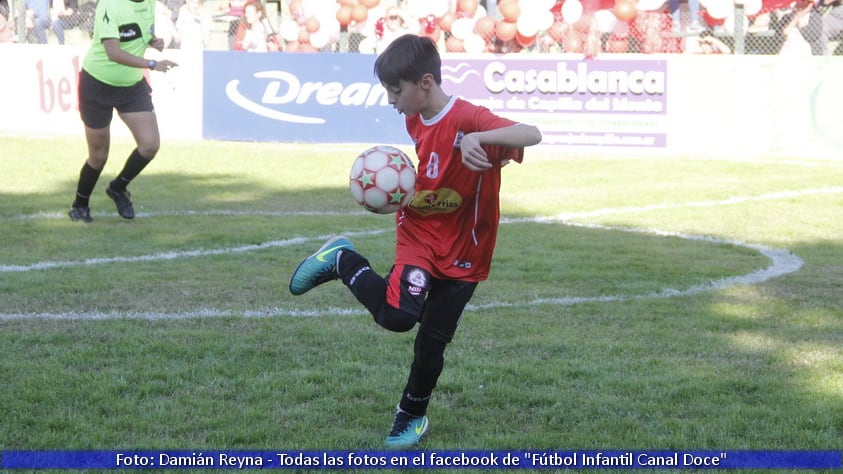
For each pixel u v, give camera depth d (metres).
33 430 12.05
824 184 36.53
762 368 15.05
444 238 11.46
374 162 11.41
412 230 11.59
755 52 46.88
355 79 46.97
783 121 44.38
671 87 44.94
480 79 46.66
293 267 22.02
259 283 20.36
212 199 31.56
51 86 48.50
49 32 50.91
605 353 15.77
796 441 12.02
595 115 45.62
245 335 16.44
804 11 45.03
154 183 34.44
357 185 11.45
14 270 21.03
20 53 48.78
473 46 46.91
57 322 17.00
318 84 47.22
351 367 14.71
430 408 13.17
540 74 45.91
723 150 45.00
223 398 13.39
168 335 16.28
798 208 31.41
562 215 29.77
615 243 25.52
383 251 23.95
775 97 44.28
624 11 45.62
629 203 31.92
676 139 45.19
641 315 18.25
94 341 15.88
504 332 16.97
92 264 21.81
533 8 45.47
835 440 12.02
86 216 26.95
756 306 19.09
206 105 48.25
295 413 12.82
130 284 20.02
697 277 21.59
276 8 54.53
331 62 47.03
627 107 45.31
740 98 44.59
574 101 45.75
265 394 13.52
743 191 34.59
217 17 54.50
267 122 47.81
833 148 43.88
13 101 49.22
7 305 18.08
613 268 22.45
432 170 11.28
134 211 28.55
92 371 14.30
